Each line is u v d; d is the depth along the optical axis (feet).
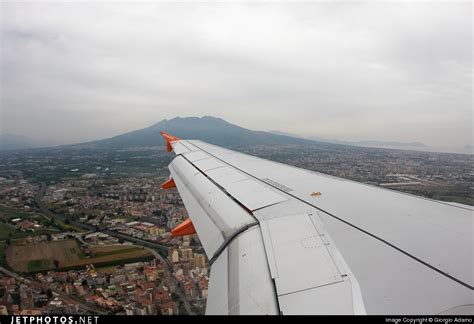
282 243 15.44
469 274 12.20
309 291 11.29
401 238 15.72
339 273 12.16
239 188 27.91
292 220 18.54
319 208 20.93
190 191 31.17
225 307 11.60
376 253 14.28
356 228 17.25
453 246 14.66
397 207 20.68
